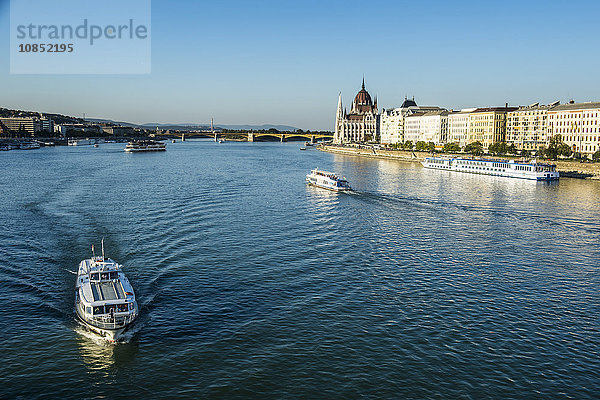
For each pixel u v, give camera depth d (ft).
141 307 237.86
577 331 220.02
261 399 172.14
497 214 471.21
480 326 223.51
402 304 246.06
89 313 220.23
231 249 332.80
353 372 187.21
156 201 504.43
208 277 278.26
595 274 294.25
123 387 178.60
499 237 378.73
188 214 440.04
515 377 185.26
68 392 175.73
